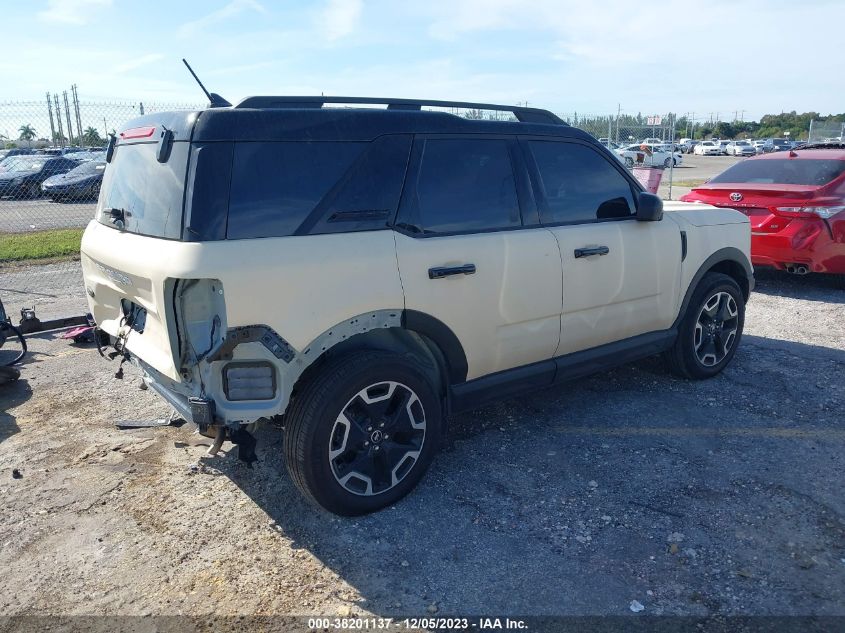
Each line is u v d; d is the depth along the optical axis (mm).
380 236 3408
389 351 3486
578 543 3264
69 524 3496
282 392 3137
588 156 4457
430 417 3621
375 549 3244
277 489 3791
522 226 4027
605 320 4477
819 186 7840
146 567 3146
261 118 3166
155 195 3236
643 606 2836
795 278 9273
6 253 11711
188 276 2896
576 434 4406
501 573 3061
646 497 3652
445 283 3598
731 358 5449
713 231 5156
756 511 3496
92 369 5816
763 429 4430
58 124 20688
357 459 3436
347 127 3391
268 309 3037
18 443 4402
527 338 4059
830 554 3141
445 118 3768
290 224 3168
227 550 3260
